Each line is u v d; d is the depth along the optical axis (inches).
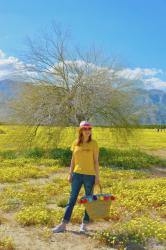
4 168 1052.5
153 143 2395.4
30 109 1275.8
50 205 631.2
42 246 420.2
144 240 434.3
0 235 450.0
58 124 1269.7
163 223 512.1
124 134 1348.4
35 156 1302.9
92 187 465.1
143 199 642.8
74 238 446.6
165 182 843.4
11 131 1322.6
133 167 1176.8
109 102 1279.5
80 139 468.1
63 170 1079.6
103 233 444.5
